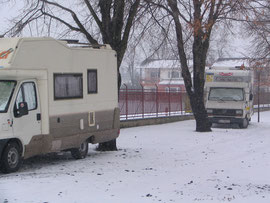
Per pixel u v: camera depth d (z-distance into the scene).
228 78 29.11
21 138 12.46
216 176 12.14
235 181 11.50
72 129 14.29
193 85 25.44
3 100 12.20
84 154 15.23
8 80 12.50
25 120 12.61
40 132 13.16
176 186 10.66
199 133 24.06
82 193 9.62
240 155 16.36
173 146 18.77
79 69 14.64
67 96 14.07
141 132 24.31
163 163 14.32
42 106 13.23
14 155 12.27
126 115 27.34
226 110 28.48
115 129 16.59
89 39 17.66
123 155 16.02
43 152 13.34
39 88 13.20
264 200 9.32
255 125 31.27
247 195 9.79
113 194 9.61
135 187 10.41
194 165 14.01
